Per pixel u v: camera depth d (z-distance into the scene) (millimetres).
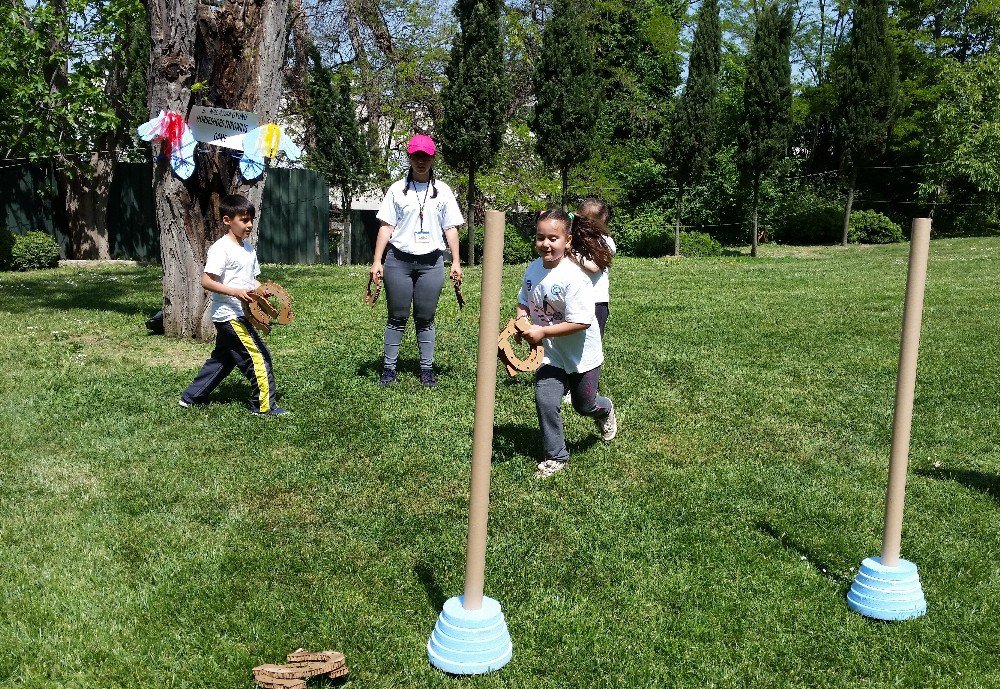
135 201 19328
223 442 5160
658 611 3322
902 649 3090
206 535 3900
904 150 27531
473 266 17797
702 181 24578
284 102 24859
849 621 3273
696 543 3908
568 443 5242
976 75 24797
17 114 14922
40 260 16938
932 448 5262
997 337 8305
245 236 5730
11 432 5312
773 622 3254
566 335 4531
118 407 5852
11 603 3262
